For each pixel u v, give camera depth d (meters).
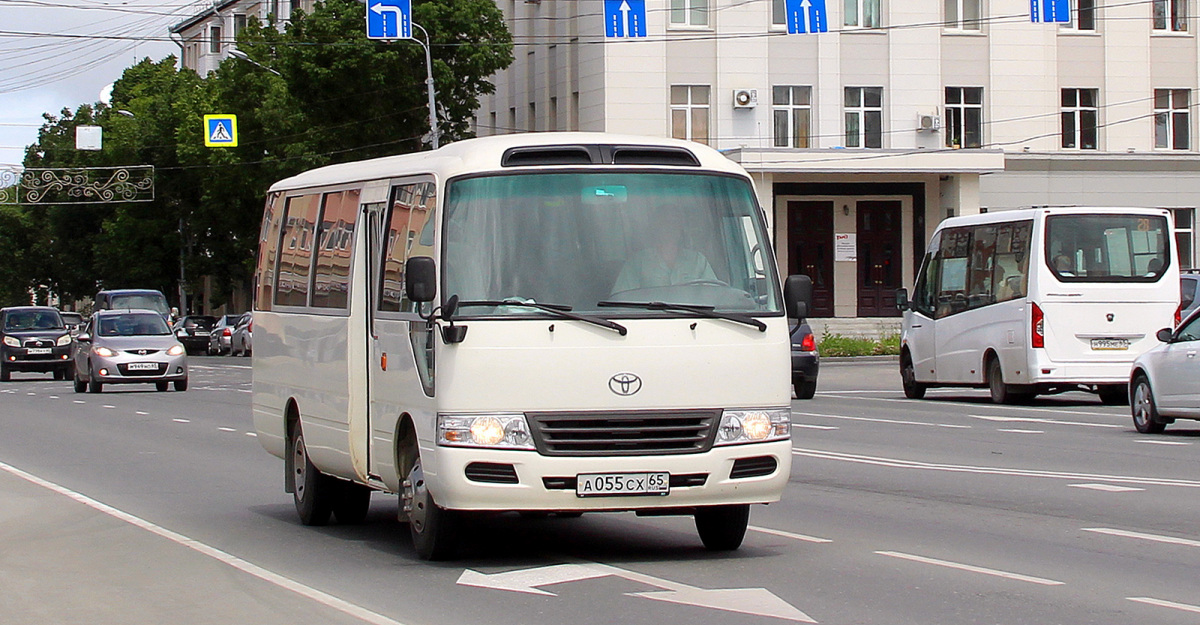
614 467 10.20
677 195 10.83
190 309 98.38
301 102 56.47
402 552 11.73
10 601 9.73
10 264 107.94
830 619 8.59
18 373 56.19
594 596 9.47
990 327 28.41
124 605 9.54
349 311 12.11
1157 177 57.66
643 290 10.49
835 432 22.39
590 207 10.65
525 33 60.84
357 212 12.28
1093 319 27.12
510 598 9.48
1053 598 9.20
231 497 15.95
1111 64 57.44
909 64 55.84
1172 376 21.14
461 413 10.17
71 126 103.12
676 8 54.31
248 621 8.93
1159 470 16.80
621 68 53.78
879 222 57.06
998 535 11.98
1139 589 9.52
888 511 13.58
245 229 73.00
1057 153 56.81
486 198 10.57
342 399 12.25
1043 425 23.56
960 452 19.19
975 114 56.69
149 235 84.44
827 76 55.28
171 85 85.62
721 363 10.45
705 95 54.53
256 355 15.12
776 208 56.19
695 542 11.95
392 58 54.75
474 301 10.31
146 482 17.45
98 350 38.09
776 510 13.73
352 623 8.79
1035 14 28.27
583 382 10.23
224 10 102.06
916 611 8.81
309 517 13.45
